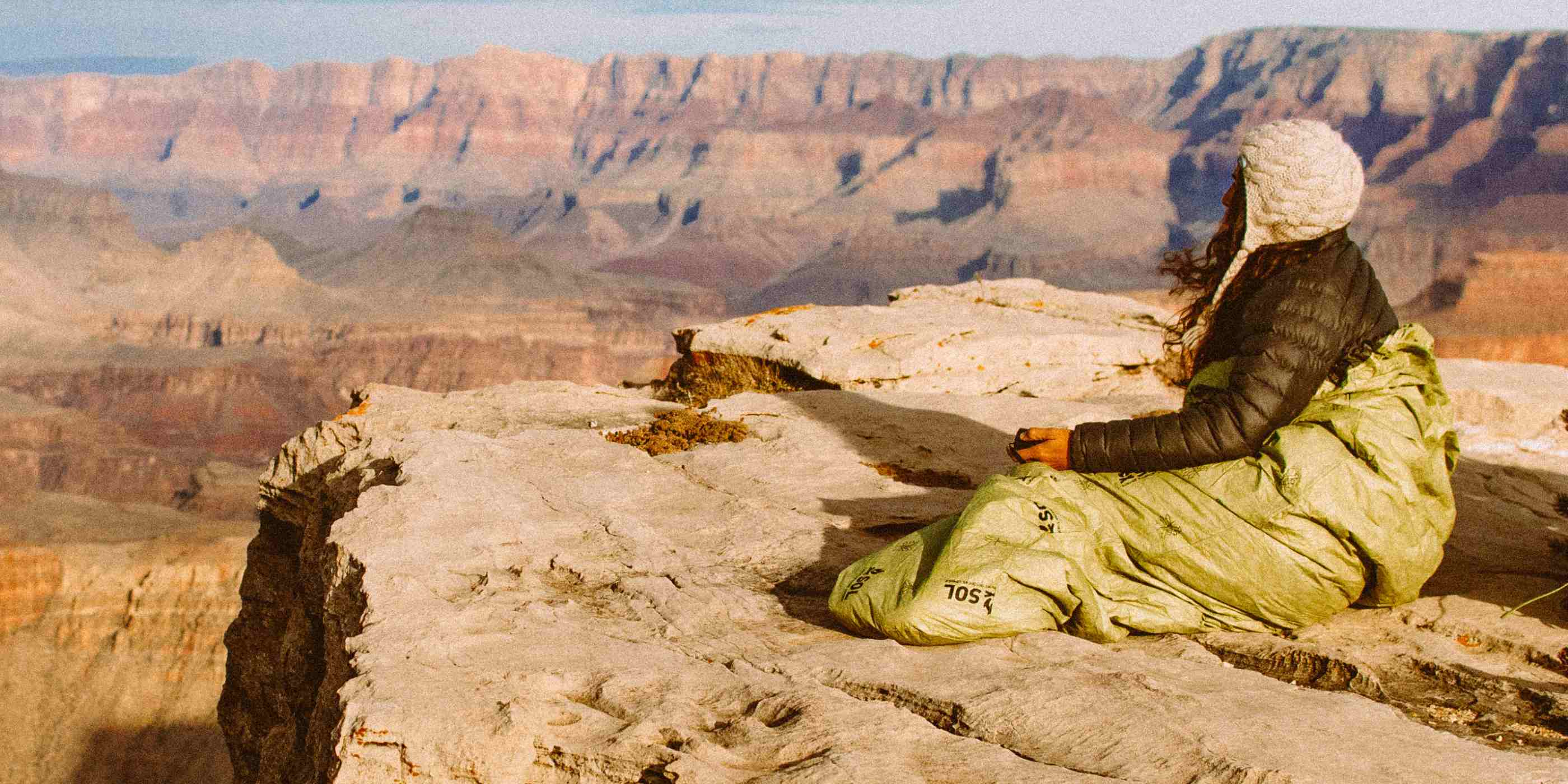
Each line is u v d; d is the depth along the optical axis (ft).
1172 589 17.61
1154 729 13.58
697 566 20.07
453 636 15.85
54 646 302.66
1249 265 17.37
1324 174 16.39
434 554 18.80
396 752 13.53
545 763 13.74
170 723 293.43
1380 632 17.87
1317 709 14.34
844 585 17.84
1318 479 16.85
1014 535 17.15
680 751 13.32
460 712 13.87
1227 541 17.16
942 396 33.12
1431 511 17.47
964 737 13.97
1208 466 17.34
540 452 25.43
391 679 14.46
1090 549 17.44
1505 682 16.14
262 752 24.11
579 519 21.26
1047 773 12.59
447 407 30.96
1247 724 13.69
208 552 324.80
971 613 16.60
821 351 36.73
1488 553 21.83
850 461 26.86
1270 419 16.78
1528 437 36.68
